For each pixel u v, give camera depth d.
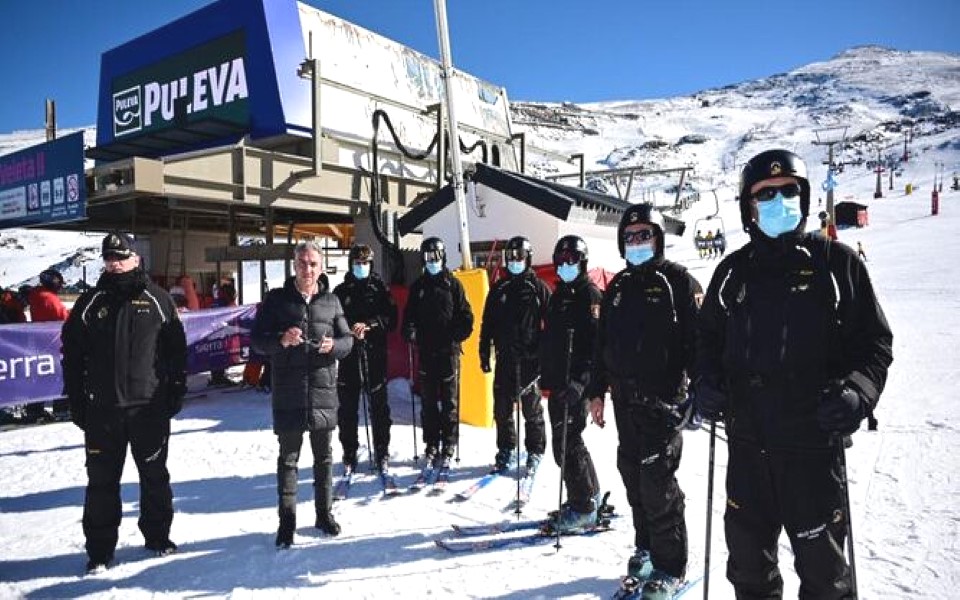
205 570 3.46
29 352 7.03
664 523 2.94
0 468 5.56
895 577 3.03
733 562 2.31
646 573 3.10
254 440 6.23
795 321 2.10
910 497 4.00
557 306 3.87
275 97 9.68
